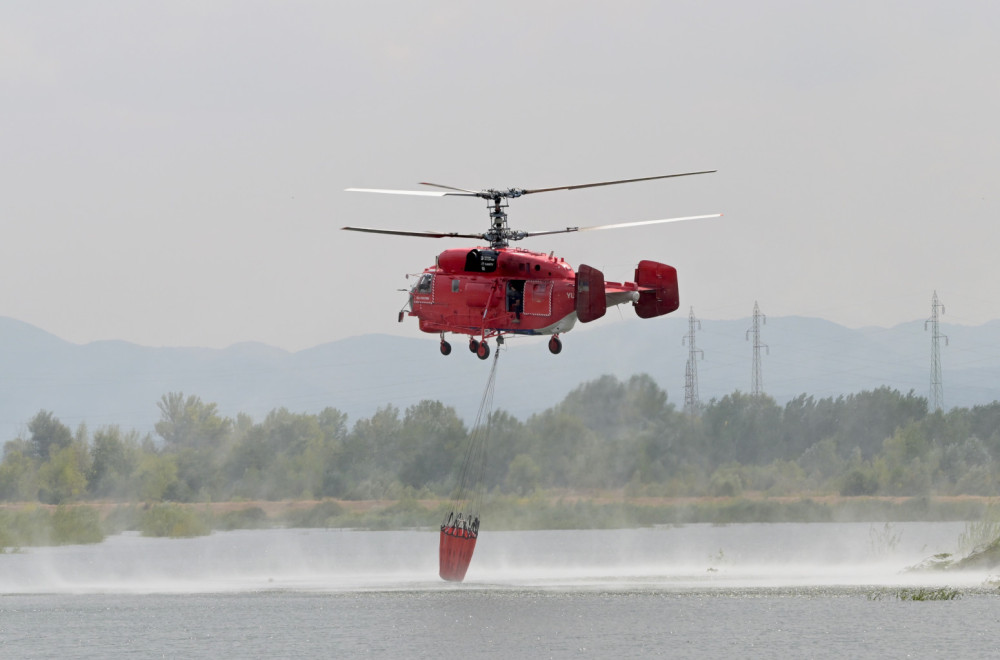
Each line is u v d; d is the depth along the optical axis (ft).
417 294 520.83
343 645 485.97
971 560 653.71
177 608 591.78
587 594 613.11
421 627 522.88
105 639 505.25
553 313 499.10
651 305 521.65
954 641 459.32
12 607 602.03
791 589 606.96
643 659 449.06
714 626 507.71
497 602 591.37
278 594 642.63
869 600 560.20
